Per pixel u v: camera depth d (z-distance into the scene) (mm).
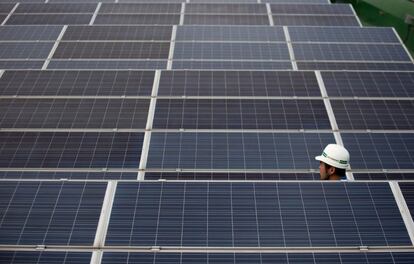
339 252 6648
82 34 19500
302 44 18266
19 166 10641
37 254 6543
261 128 11602
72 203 7230
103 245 6664
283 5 24797
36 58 17500
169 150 10914
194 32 19578
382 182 7562
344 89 13164
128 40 18938
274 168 10625
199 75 13492
